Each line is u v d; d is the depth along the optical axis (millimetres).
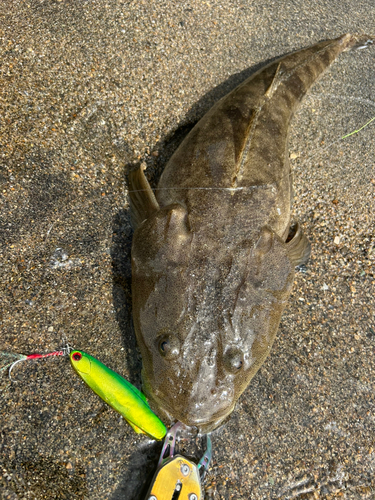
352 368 335
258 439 297
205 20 386
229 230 277
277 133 331
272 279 277
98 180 321
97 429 271
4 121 305
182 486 262
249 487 287
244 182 292
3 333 271
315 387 321
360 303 357
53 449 261
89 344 284
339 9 451
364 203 390
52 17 337
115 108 338
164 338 248
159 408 273
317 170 385
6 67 315
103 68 340
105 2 354
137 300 270
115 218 317
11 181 297
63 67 330
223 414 252
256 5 412
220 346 252
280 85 359
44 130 313
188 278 261
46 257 292
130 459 272
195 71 373
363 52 433
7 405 260
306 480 298
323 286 354
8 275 281
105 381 260
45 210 301
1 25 323
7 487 247
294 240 335
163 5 372
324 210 378
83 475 263
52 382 271
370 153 403
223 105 340
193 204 283
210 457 283
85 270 297
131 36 354
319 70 396
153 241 273
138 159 339
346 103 411
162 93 356
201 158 304
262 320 268
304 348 330
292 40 420
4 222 289
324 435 312
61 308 285
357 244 377
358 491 305
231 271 267
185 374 245
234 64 392
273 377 314
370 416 327
